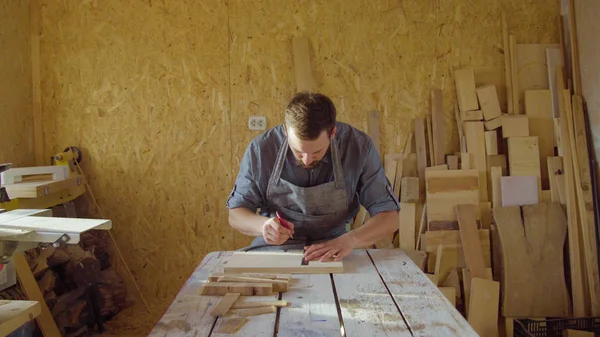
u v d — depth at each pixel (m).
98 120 3.30
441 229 3.16
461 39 3.27
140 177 3.33
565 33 3.22
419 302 1.35
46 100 3.29
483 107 3.19
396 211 2.00
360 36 3.27
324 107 1.59
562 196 3.11
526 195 3.15
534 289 3.02
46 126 3.30
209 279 1.53
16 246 1.29
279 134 1.94
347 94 3.28
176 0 3.26
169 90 3.29
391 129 3.29
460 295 3.15
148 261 3.37
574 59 3.11
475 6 3.26
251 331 1.17
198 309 1.31
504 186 3.14
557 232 3.06
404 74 3.28
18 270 2.40
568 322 2.80
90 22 3.27
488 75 3.27
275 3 3.26
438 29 3.27
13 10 3.10
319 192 1.93
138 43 3.27
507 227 3.08
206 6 3.26
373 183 1.99
